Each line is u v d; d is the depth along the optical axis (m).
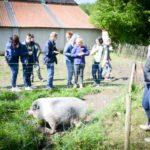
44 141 7.13
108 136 7.29
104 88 11.87
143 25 31.41
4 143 6.78
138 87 11.14
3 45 29.92
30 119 8.00
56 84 13.25
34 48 12.45
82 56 12.09
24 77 11.91
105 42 13.75
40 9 34.69
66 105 7.68
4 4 33.56
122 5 31.44
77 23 33.84
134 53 25.39
